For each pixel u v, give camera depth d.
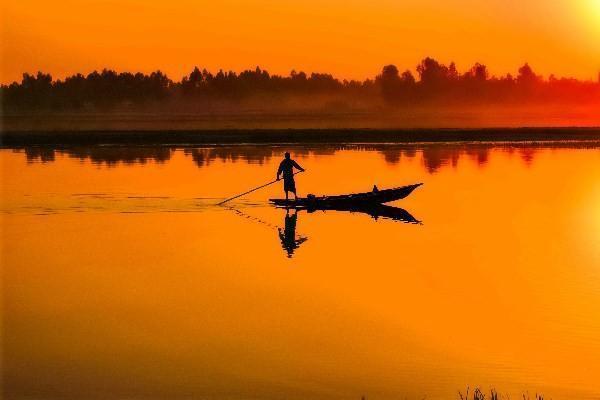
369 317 46.56
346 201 89.62
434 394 35.69
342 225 77.69
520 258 61.84
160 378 37.56
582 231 73.62
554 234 72.06
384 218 81.75
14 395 35.53
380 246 66.94
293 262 61.25
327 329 44.56
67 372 38.53
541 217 81.50
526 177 117.50
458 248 65.88
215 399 35.28
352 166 137.38
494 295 51.06
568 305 48.72
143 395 35.66
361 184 111.88
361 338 42.97
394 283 54.34
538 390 36.03
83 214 85.12
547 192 100.69
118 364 39.53
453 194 99.75
